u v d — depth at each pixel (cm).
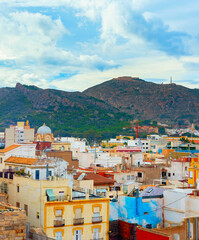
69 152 12638
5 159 8706
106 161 14538
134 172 11269
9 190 6981
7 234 4859
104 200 6344
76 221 6072
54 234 5928
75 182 8519
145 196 6838
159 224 6469
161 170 12081
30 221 6253
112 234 6569
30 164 7612
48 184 6166
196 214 6438
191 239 5528
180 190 7212
